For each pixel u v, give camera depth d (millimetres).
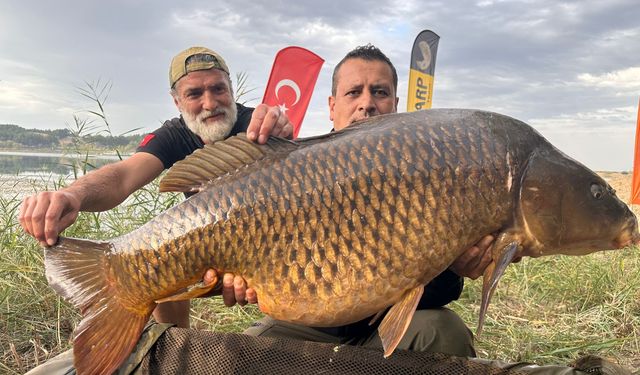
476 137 708
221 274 726
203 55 1248
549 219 711
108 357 737
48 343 1218
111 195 989
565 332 1312
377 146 701
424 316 897
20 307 1298
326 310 700
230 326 1308
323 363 762
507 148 709
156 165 1185
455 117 725
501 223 712
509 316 1435
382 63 1100
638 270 1689
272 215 697
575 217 713
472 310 1476
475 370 730
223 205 711
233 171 733
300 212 693
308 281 694
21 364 1099
